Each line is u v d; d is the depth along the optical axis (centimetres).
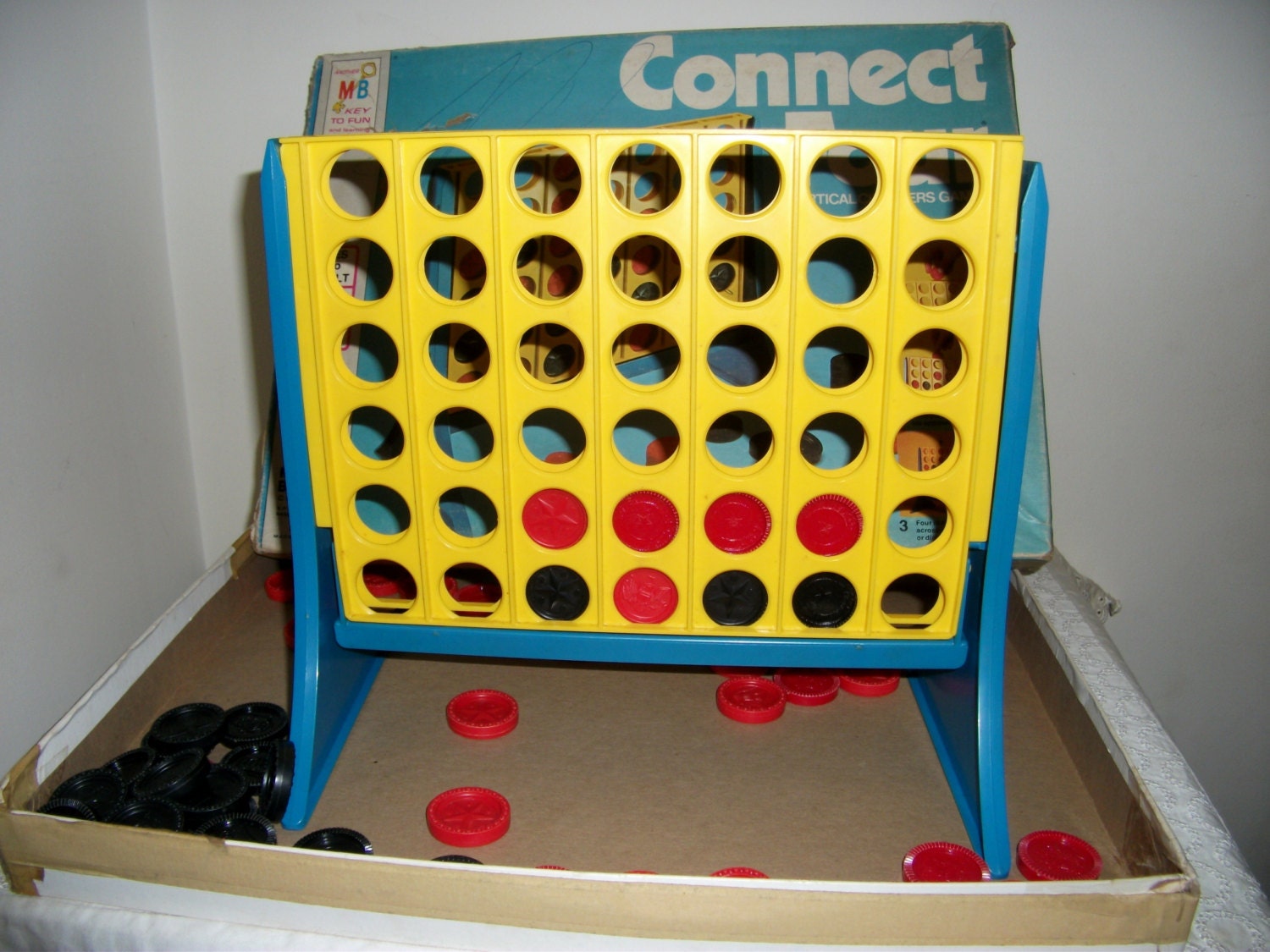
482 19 85
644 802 61
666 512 55
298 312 52
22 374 68
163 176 90
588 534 55
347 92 78
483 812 59
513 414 53
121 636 83
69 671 75
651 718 71
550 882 46
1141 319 88
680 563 55
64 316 74
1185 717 103
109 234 81
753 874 54
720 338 64
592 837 58
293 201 50
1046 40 81
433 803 59
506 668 77
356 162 75
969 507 53
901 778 64
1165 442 92
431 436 54
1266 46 80
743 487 53
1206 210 84
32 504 70
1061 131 83
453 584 75
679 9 84
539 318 51
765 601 56
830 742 68
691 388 52
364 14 85
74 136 75
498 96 77
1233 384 89
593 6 84
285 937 49
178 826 54
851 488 53
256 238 91
